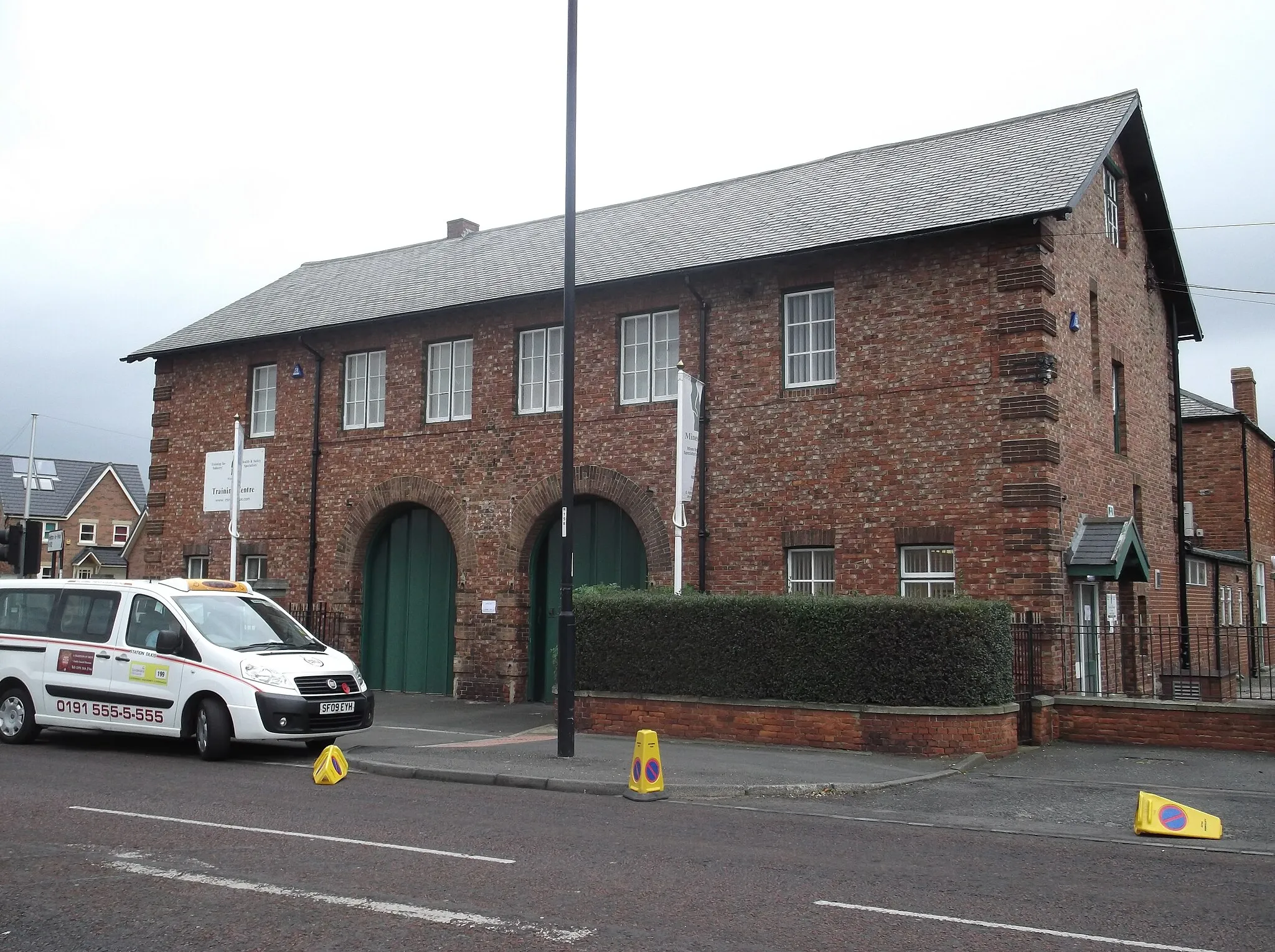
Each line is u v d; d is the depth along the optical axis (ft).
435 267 81.10
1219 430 93.76
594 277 65.77
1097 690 57.00
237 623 45.88
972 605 45.21
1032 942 19.60
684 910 21.25
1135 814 33.73
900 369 56.39
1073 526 55.11
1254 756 45.34
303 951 18.61
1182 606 71.26
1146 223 71.51
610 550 65.87
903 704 45.01
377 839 27.63
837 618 46.62
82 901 21.58
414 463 72.69
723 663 48.83
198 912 20.81
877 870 25.17
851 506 56.90
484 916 20.62
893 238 55.16
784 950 18.85
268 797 34.19
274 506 78.74
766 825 31.14
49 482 209.46
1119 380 65.72
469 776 39.24
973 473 53.88
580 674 52.24
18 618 48.80
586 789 37.11
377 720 59.00
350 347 76.64
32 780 37.32
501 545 68.59
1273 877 25.49
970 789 37.99
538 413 68.44
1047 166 57.98
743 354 61.05
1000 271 54.24
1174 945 19.61
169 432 84.84
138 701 44.60
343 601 74.69
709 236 66.13
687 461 55.01
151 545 84.53
